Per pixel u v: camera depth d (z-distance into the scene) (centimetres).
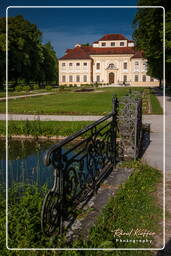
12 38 4162
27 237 309
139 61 7225
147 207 394
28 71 4681
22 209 368
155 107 1734
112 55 7519
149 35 2302
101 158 500
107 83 7306
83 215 366
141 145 779
